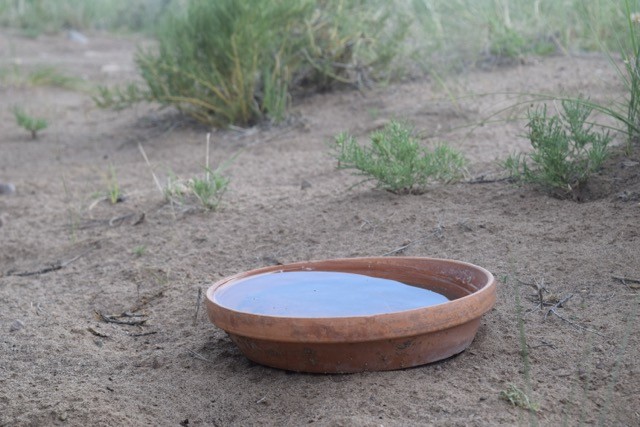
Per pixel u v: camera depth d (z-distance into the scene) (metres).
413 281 3.18
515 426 2.38
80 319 3.51
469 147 4.99
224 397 2.77
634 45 4.24
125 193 5.18
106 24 14.72
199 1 6.46
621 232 3.47
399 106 6.15
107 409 2.70
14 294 3.85
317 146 5.68
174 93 6.56
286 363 2.81
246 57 6.17
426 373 2.74
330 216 4.16
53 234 4.61
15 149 6.79
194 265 3.93
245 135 6.22
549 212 3.79
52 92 9.08
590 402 2.50
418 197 4.18
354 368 2.75
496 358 2.81
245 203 4.59
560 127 4.05
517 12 7.20
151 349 3.20
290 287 3.19
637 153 4.15
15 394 2.83
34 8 14.23
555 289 3.18
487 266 3.41
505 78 6.31
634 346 2.74
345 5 6.60
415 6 7.25
